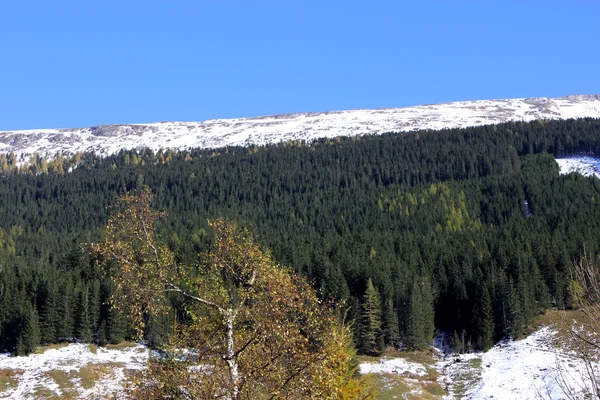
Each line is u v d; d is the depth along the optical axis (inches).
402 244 4724.4
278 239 4680.1
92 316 3380.9
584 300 641.6
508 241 4379.9
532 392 2466.8
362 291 3708.2
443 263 4237.2
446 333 3710.6
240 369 773.9
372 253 4416.8
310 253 4296.3
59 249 5108.3
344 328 997.8
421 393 2586.1
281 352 753.0
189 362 780.6
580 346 647.8
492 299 3486.7
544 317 3513.8
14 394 2455.7
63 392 2427.4
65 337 3363.7
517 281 3725.4
